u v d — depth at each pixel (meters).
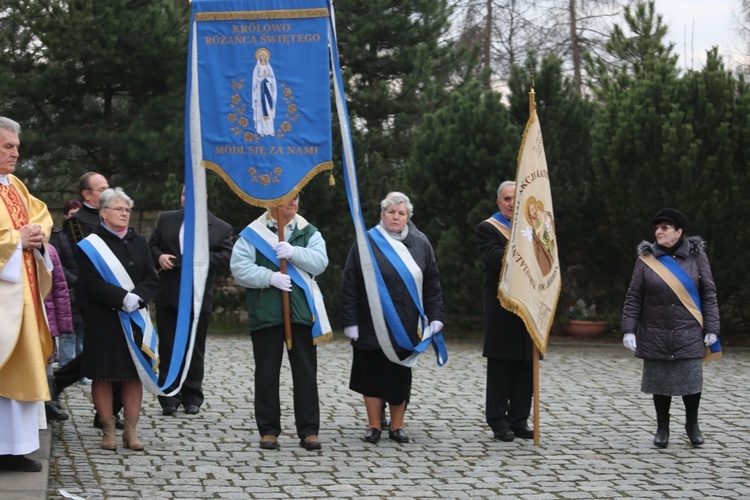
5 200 6.45
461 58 20.41
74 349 9.80
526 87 15.17
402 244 8.06
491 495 6.32
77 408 9.07
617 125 14.72
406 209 8.12
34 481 6.03
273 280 7.43
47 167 19.27
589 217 15.17
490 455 7.48
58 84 18.33
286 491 6.32
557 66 15.05
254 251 7.60
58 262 7.97
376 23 19.22
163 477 6.61
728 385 11.14
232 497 6.15
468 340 15.30
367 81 19.89
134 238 7.51
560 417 9.10
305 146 7.43
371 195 16.08
